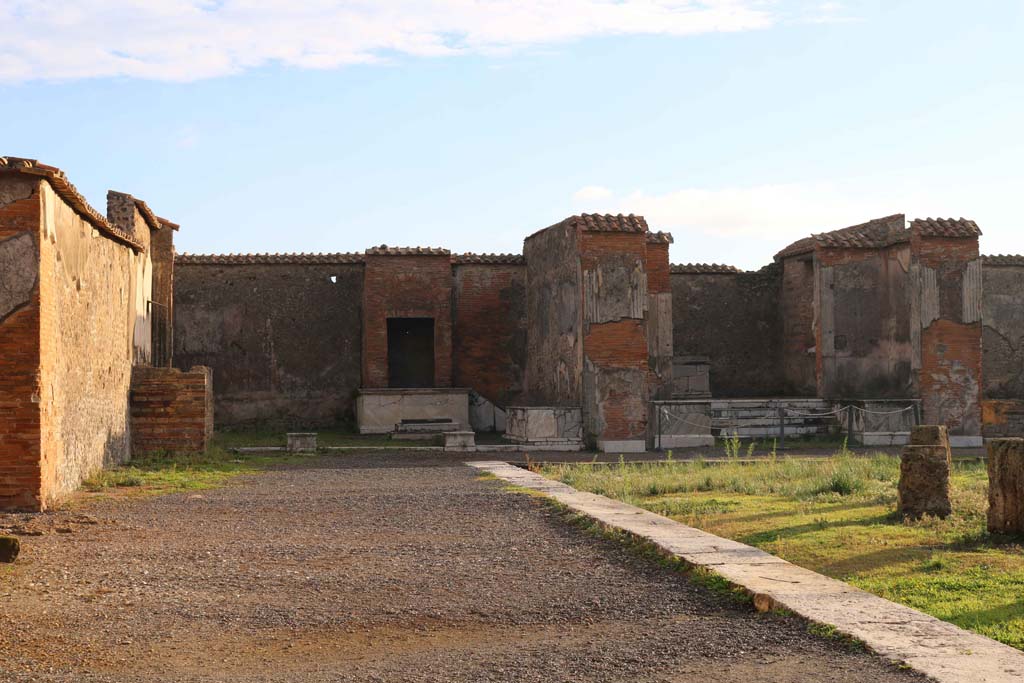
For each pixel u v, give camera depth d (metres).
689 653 6.22
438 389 28.23
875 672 5.59
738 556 8.96
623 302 24.70
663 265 29.22
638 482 15.95
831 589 7.54
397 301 29.80
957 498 13.20
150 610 7.54
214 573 8.91
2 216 12.65
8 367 12.64
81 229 15.61
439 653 6.40
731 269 32.69
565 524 11.72
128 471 17.52
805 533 10.64
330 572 8.98
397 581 8.59
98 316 17.02
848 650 6.05
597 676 5.79
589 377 24.47
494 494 14.47
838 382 28.41
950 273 26.67
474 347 30.75
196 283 29.75
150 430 20.59
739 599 7.51
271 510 12.95
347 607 7.67
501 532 11.20
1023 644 6.17
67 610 7.52
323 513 12.68
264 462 20.48
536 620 7.27
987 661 5.67
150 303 24.47
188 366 29.56
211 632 6.95
